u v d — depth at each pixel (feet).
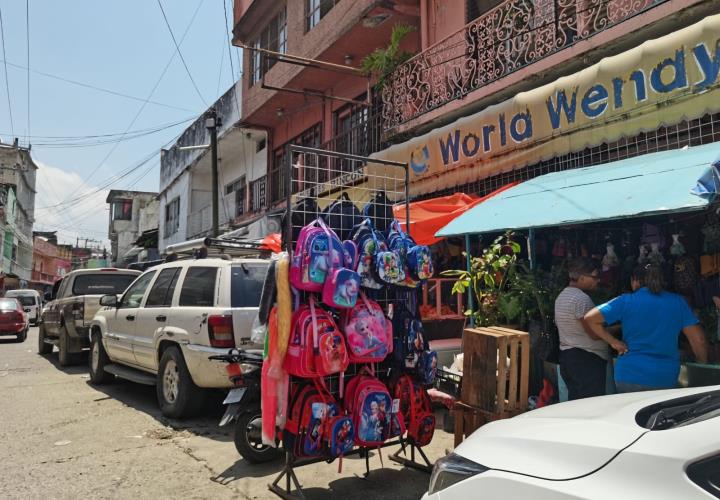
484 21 29.17
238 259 21.98
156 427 19.83
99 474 14.96
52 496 13.46
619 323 14.44
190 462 15.94
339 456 12.50
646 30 21.16
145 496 13.46
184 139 80.48
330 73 44.78
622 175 16.62
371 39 40.01
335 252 12.47
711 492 5.16
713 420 6.14
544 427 7.55
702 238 16.70
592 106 21.24
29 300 90.94
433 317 24.50
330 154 14.33
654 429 6.44
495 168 25.52
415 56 33.09
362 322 12.91
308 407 12.33
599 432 6.72
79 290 35.99
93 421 20.75
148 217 114.52
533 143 23.65
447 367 22.30
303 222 13.55
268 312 12.70
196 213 76.74
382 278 13.38
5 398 25.16
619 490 5.62
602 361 14.05
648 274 12.86
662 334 12.42
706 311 15.70
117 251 145.07
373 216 15.26
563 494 5.91
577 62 23.90
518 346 13.60
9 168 143.33
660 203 13.53
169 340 20.80
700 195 12.93
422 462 15.60
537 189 19.16
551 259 20.90
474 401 13.71
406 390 14.17
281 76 48.16
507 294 17.54
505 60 28.19
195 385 20.10
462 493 6.98
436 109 30.73
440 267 27.61
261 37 55.31
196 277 21.25
